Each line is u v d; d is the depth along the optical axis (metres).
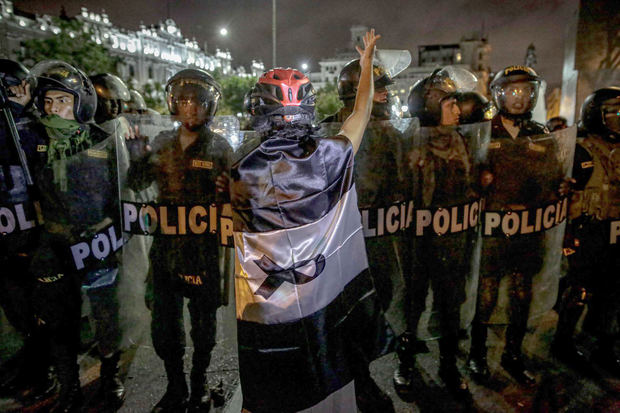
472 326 2.69
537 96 2.54
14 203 2.34
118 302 2.50
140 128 2.32
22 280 2.46
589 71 11.16
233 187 1.52
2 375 2.60
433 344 3.14
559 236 2.61
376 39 1.74
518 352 2.70
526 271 2.56
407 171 2.38
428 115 2.78
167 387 2.46
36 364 2.62
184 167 2.31
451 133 2.38
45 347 2.61
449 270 2.49
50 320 2.36
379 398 2.27
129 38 53.41
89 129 2.46
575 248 2.76
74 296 2.42
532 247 2.55
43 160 2.33
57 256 2.35
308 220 1.53
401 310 2.50
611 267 2.76
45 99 2.32
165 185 2.33
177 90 2.22
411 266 2.47
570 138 2.52
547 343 3.10
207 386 2.46
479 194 2.49
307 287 1.55
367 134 2.29
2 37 32.84
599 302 2.86
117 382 2.53
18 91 2.34
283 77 1.58
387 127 2.31
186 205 2.33
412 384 2.58
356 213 1.71
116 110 3.26
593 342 3.18
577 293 2.80
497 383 2.62
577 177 2.67
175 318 2.42
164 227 2.36
